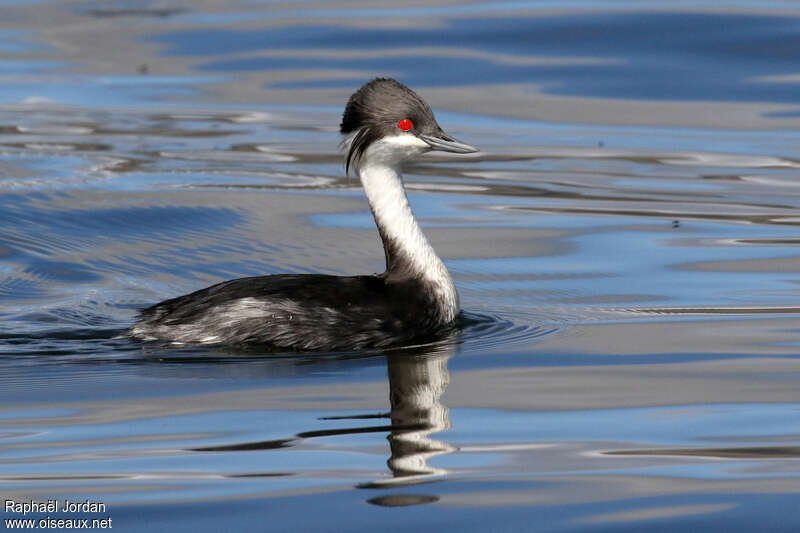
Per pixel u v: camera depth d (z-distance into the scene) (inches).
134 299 563.8
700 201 732.7
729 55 1007.6
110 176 776.3
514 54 1021.2
